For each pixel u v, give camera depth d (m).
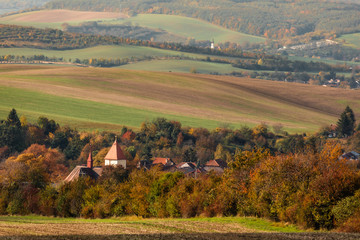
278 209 116.00
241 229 103.12
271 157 132.50
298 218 108.81
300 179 119.69
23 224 113.56
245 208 127.00
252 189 126.81
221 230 101.75
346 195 108.31
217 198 132.00
